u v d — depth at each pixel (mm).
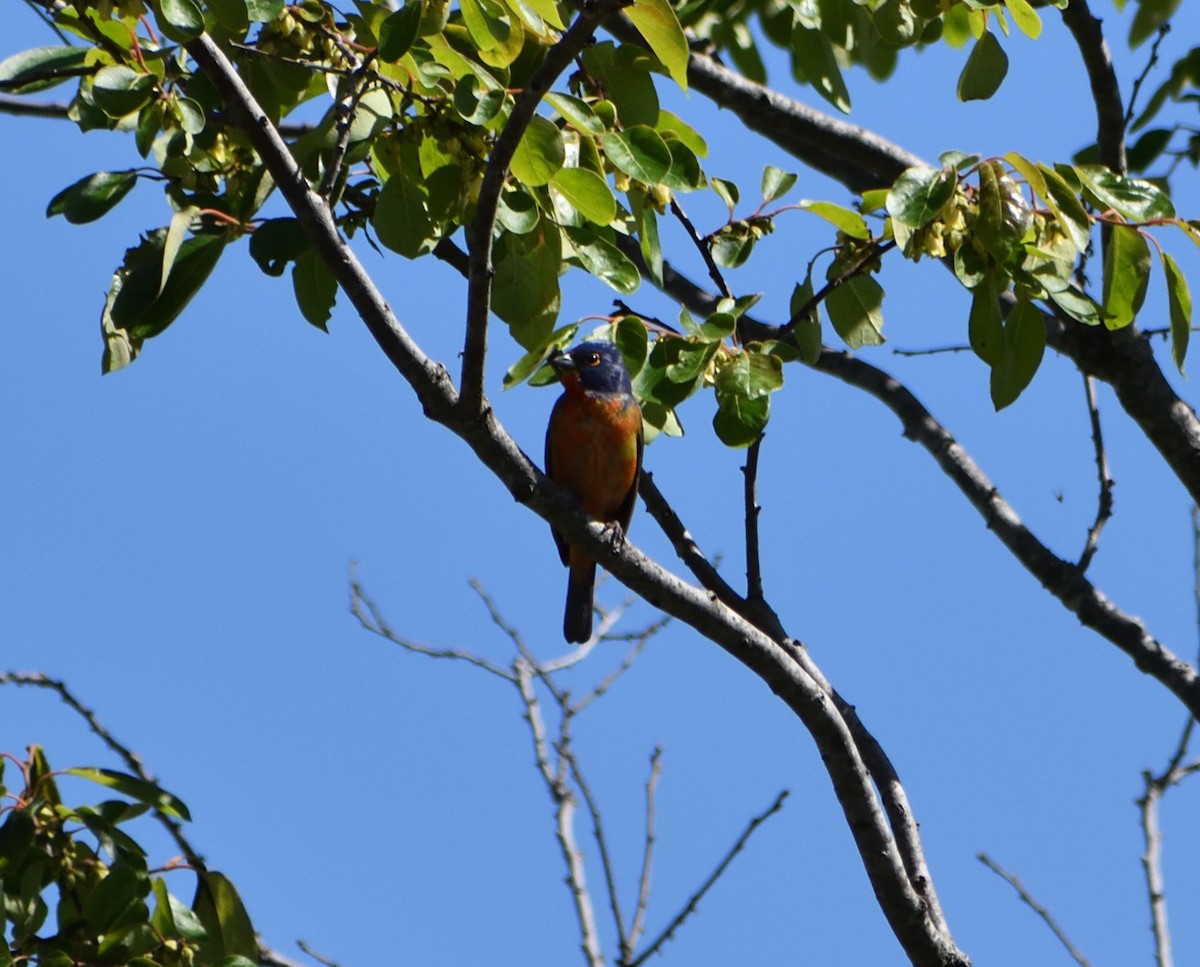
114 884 8430
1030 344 9664
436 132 8867
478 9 8305
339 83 9383
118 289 9344
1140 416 13508
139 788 8953
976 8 10500
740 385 9422
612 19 13195
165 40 9180
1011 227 9039
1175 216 9727
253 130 8383
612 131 9273
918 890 10406
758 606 11000
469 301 8461
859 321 10773
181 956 8586
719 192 10844
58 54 8820
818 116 14641
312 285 10047
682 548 11273
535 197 8977
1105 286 10164
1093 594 13016
